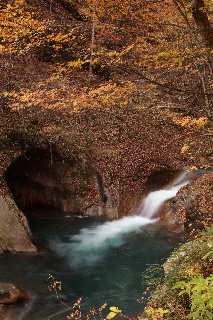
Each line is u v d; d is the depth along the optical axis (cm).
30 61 1395
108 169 1146
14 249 873
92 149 1188
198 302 305
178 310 421
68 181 1159
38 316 655
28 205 1158
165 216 1014
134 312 661
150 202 1090
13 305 666
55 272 819
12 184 1106
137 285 764
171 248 892
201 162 1104
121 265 854
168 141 1227
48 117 1255
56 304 698
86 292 745
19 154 1096
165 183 1135
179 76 903
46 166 1157
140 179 1132
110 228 1053
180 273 494
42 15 1020
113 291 746
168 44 677
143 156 1180
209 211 892
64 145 1173
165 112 761
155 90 862
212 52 553
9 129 1123
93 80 1019
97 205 1130
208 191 943
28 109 1227
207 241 520
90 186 1148
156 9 643
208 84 719
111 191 1120
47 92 604
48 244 956
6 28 471
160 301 462
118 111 1282
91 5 665
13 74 1318
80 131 1247
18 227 885
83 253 917
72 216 1136
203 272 464
